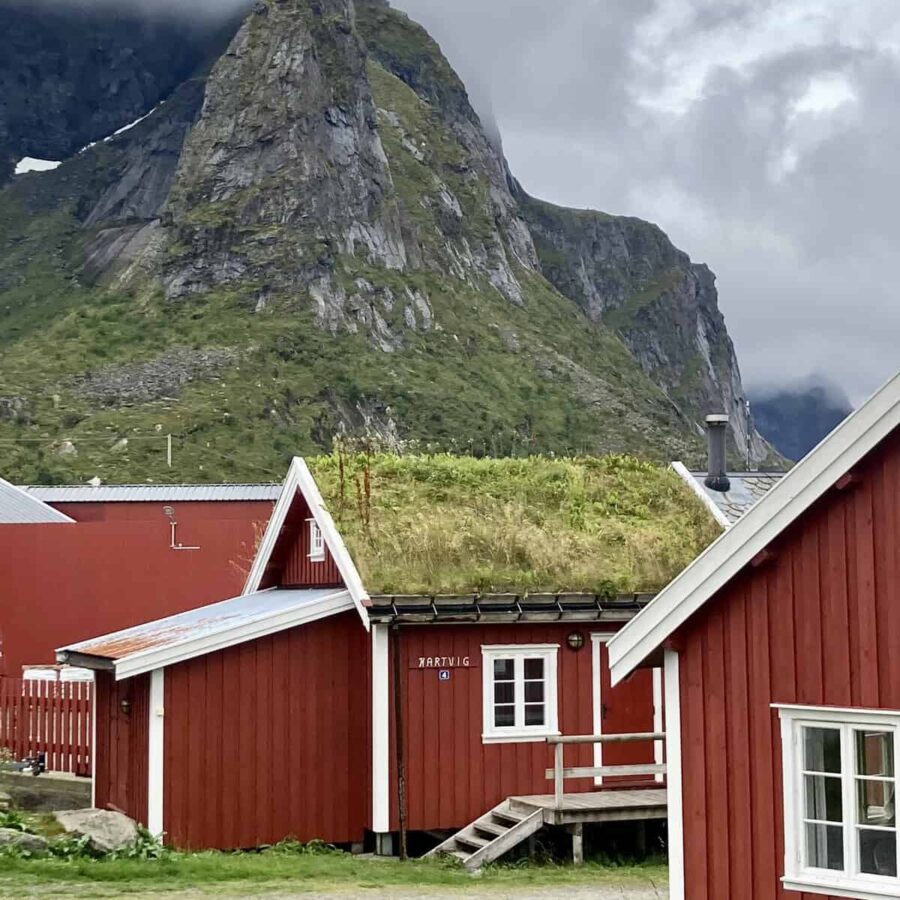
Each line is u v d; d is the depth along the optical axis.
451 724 21.22
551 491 24.41
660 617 14.16
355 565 21.39
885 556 12.63
